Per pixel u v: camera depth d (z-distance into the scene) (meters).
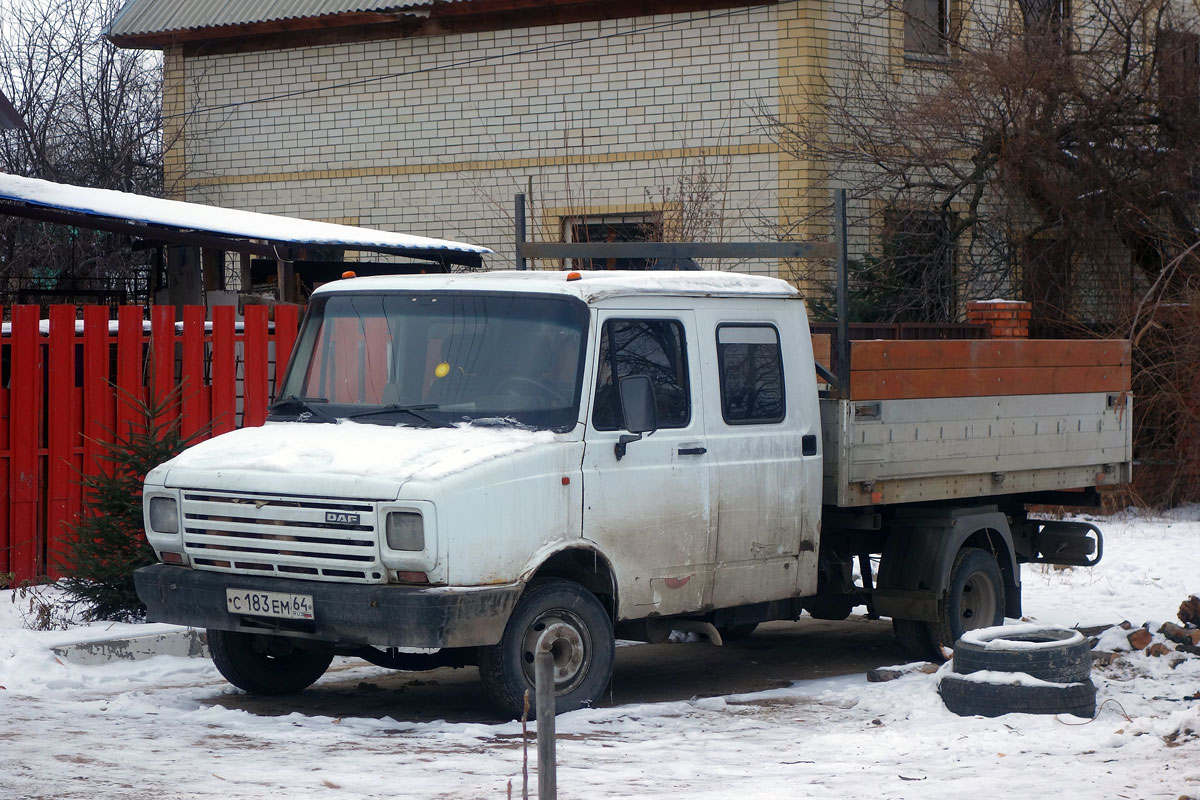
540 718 5.02
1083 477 12.16
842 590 10.83
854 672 10.92
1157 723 8.05
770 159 20.92
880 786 6.77
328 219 24.33
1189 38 20.91
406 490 7.89
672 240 20.83
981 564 11.12
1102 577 15.49
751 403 9.62
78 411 12.95
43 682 9.54
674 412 9.13
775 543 9.72
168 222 16.86
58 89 32.41
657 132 21.75
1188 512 20.20
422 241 19.41
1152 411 20.08
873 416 10.20
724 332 9.52
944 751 7.68
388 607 7.89
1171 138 20.77
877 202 21.20
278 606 8.23
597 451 8.64
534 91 22.64
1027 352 11.42
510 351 8.78
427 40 23.39
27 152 31.05
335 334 9.33
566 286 8.80
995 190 20.53
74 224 16.72
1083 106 20.41
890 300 20.89
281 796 6.35
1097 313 21.03
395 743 7.78
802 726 8.51
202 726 8.16
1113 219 20.66
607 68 22.06
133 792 6.37
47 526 12.87
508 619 8.24
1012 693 8.54
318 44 24.23
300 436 8.77
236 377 13.30
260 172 24.80
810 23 20.64
